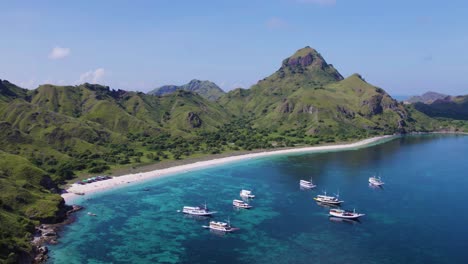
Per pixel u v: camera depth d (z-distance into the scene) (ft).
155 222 512.22
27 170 617.62
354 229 480.64
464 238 448.65
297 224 501.97
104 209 567.59
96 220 517.96
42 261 388.16
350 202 598.34
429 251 413.80
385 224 497.87
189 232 475.72
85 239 449.89
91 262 389.39
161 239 452.76
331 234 464.65
